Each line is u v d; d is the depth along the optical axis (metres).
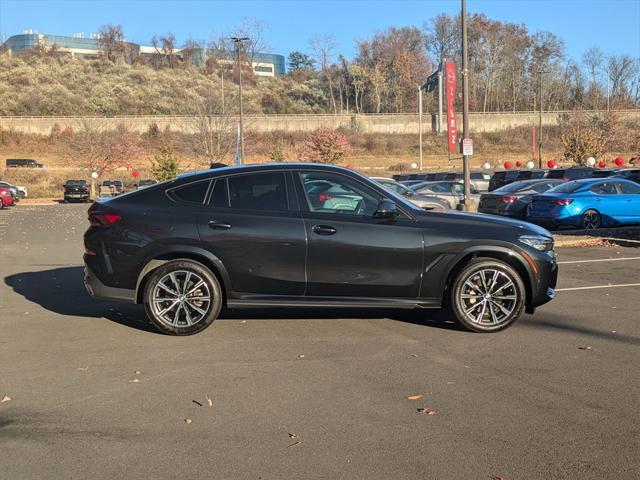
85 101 89.44
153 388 4.90
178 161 54.47
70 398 4.69
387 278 6.39
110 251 6.45
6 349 5.98
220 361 5.57
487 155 78.19
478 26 106.06
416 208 6.66
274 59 153.38
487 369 5.31
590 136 53.22
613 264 11.20
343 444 3.88
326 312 7.45
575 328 6.66
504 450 3.78
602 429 4.07
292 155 70.06
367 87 107.69
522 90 107.06
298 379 5.08
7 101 86.50
